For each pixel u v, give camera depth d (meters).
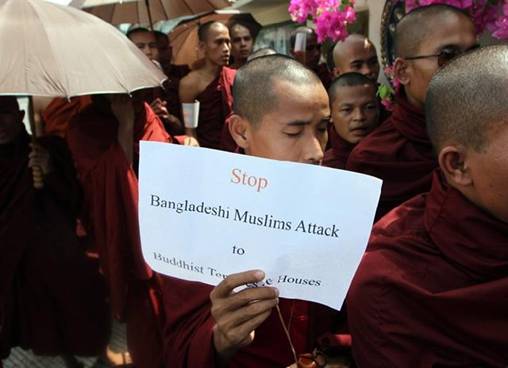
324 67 3.90
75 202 3.05
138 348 2.93
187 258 1.12
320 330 1.47
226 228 1.09
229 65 5.00
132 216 2.73
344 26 2.89
